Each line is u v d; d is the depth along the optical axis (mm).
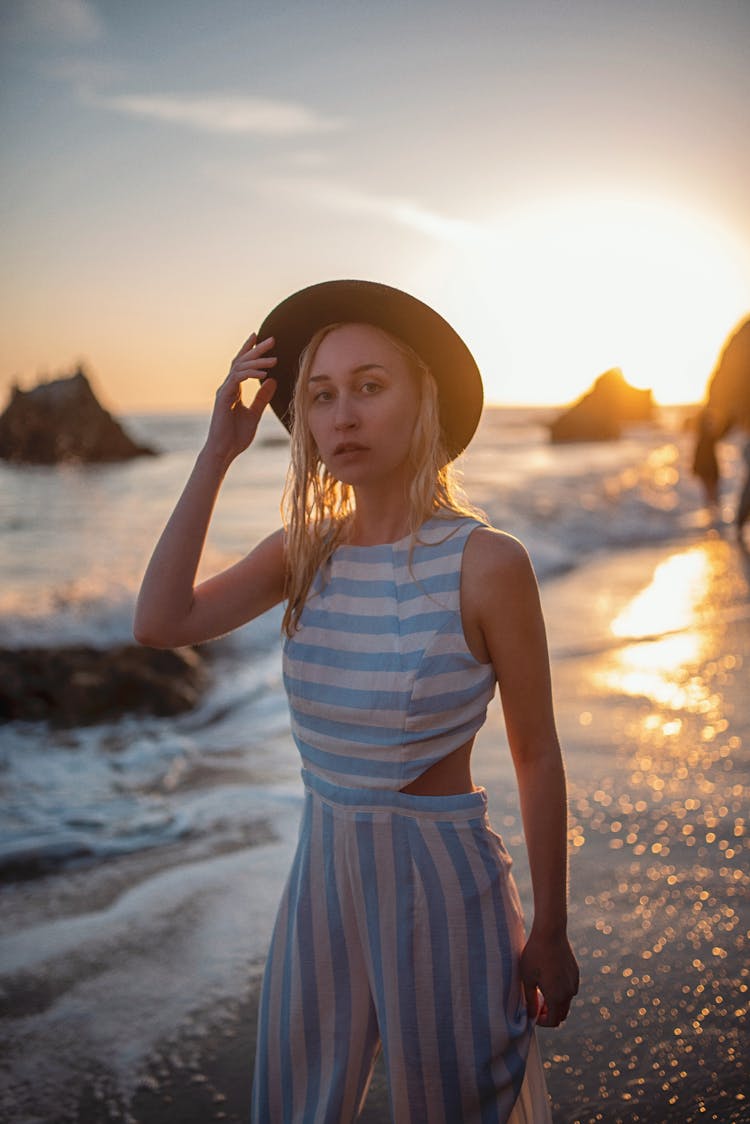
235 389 1773
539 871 1633
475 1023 1564
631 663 6660
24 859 3682
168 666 6387
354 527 1762
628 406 109562
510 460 39094
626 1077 2365
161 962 2963
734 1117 2211
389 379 1677
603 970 2842
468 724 1619
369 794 1599
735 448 41469
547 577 10750
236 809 4230
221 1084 2410
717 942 2982
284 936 1707
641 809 4035
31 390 42688
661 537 14211
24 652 6164
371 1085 2410
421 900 1568
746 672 6332
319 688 1655
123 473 33938
